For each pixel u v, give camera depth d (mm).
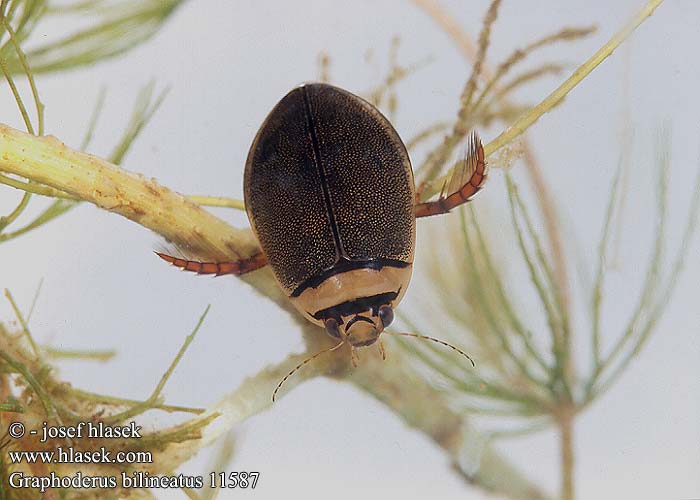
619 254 177
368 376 160
